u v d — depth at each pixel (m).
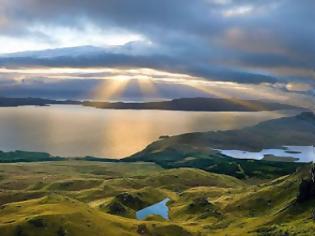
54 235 182.88
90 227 194.50
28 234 180.38
